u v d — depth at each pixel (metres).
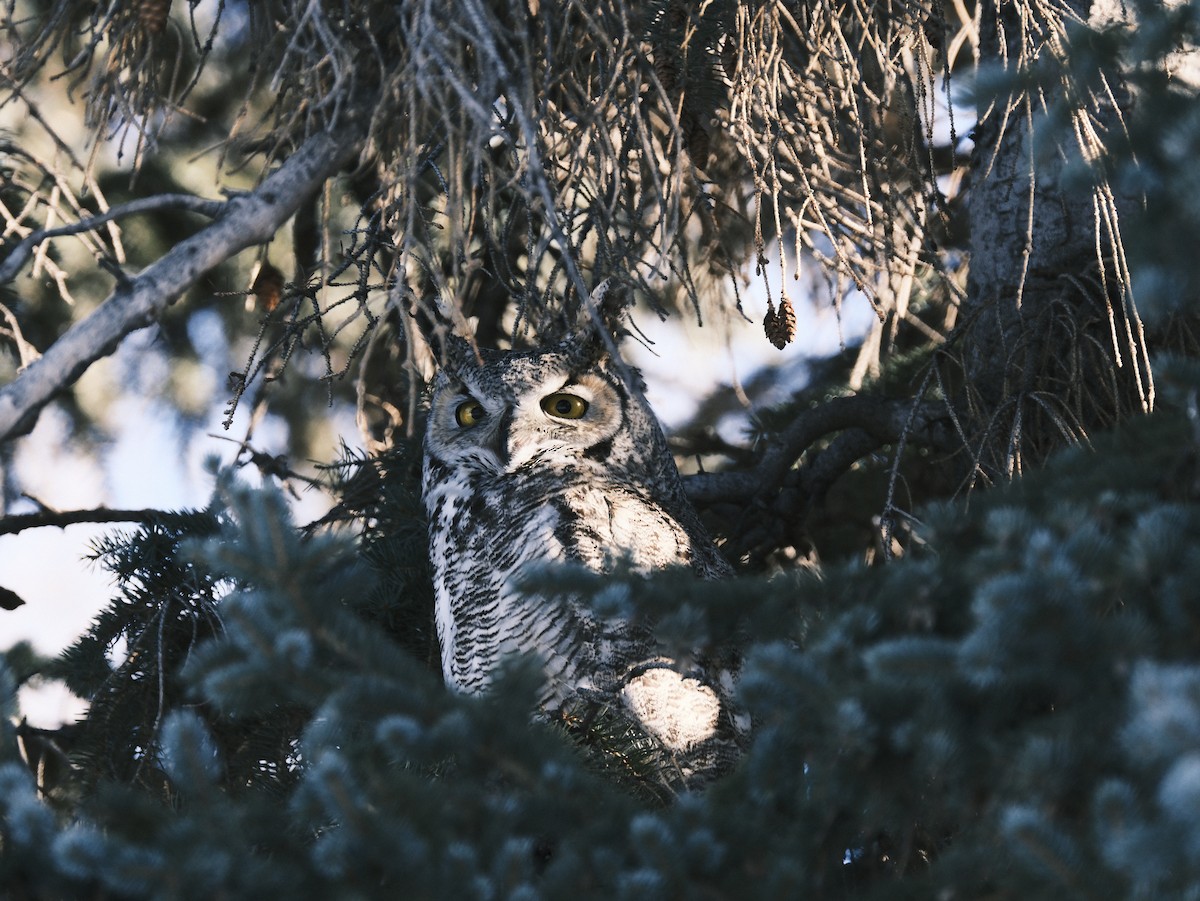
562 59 8.53
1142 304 4.63
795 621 5.16
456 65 6.98
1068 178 5.55
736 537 12.16
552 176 8.30
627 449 10.54
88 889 4.43
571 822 4.78
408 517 10.90
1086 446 5.71
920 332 13.44
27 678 10.03
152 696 9.21
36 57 8.95
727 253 9.21
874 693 4.49
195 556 4.93
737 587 5.16
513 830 4.76
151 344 14.37
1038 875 3.92
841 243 8.60
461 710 4.80
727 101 8.91
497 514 9.80
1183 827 3.26
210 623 9.54
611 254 7.67
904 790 4.67
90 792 8.30
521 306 8.09
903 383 12.85
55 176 8.84
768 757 4.79
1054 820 4.13
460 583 9.76
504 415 10.25
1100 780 4.03
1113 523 4.69
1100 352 9.38
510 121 8.20
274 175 7.24
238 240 6.88
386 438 11.57
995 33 10.02
